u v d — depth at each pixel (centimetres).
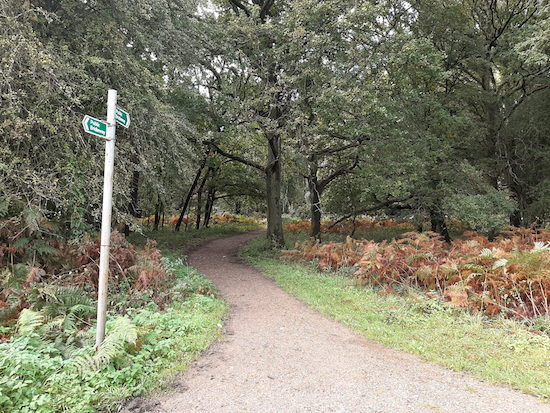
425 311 623
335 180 1988
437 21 1416
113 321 480
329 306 678
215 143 1488
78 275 673
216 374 391
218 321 579
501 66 1667
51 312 492
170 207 1777
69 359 365
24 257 676
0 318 498
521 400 329
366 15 1073
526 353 434
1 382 302
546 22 953
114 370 364
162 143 884
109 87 759
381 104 1090
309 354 452
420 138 1305
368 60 1110
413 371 398
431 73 1256
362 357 441
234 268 1186
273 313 652
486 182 1474
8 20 602
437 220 1625
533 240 1162
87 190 729
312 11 1087
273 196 1617
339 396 341
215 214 3772
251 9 1248
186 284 746
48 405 303
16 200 667
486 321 561
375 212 2131
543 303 581
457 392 347
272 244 1561
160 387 354
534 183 1602
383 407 320
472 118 1569
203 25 1136
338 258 1049
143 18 864
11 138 653
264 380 377
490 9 1683
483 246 973
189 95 1062
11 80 600
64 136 710
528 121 1544
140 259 792
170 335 480
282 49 1197
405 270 820
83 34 775
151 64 966
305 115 1269
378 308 648
